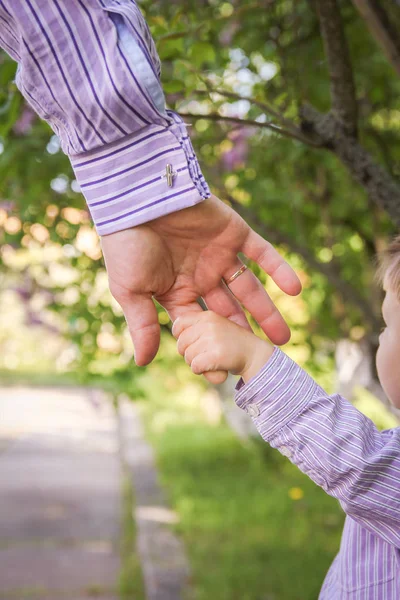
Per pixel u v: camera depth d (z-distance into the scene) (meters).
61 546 6.09
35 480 8.85
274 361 1.15
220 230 1.11
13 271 4.61
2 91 2.04
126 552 5.98
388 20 2.10
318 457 1.14
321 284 4.82
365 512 1.15
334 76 1.88
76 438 12.49
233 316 1.19
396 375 1.31
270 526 6.18
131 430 12.75
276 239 3.38
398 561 1.21
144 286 1.10
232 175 3.93
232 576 4.79
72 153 1.07
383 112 4.00
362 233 4.30
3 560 5.64
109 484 8.82
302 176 4.07
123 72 1.01
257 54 3.23
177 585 4.65
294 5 2.88
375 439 1.18
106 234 1.08
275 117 1.89
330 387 5.25
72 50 1.02
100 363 4.23
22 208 3.28
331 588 1.35
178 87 1.88
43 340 24.12
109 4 1.03
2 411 15.69
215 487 7.86
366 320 3.54
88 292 4.01
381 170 1.93
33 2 1.01
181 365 6.91
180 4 2.61
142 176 1.05
